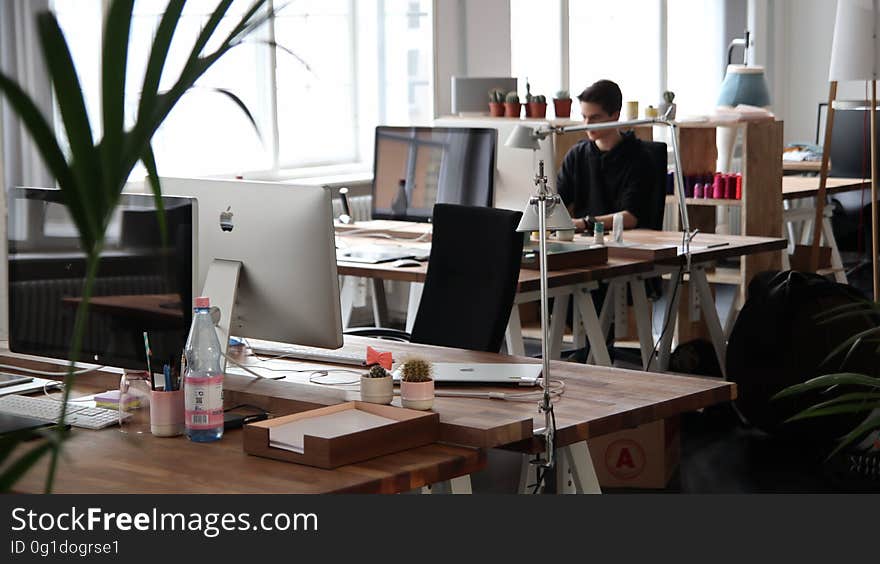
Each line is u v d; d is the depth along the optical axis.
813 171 8.24
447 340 3.37
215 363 2.21
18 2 4.98
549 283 3.94
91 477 1.97
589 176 5.38
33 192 2.64
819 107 8.37
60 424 1.12
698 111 9.43
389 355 2.52
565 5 8.31
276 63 6.76
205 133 6.39
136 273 2.44
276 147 6.73
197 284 2.38
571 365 2.71
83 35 5.52
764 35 9.67
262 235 2.62
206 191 2.70
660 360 4.61
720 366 4.67
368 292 7.00
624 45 9.07
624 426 2.28
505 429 2.11
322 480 1.91
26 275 2.66
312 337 2.61
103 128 1.02
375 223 5.25
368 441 2.02
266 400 2.40
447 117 6.75
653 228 5.32
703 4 9.39
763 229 5.92
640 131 6.25
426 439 2.13
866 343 4.03
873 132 4.67
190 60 1.08
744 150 5.79
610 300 4.80
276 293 2.62
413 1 7.22
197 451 2.13
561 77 8.35
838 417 4.04
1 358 2.96
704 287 4.61
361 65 7.26
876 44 4.84
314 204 2.54
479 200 4.63
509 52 7.71
